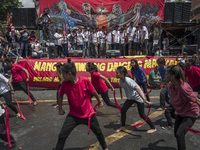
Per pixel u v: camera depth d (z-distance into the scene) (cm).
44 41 926
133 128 371
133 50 959
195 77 396
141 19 1019
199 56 623
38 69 727
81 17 996
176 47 1330
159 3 1008
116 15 1007
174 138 327
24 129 375
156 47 1055
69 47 951
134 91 334
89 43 954
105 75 745
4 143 316
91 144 308
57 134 350
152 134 343
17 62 718
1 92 416
